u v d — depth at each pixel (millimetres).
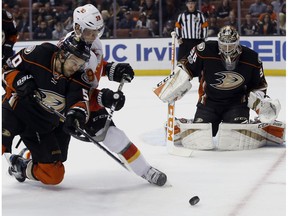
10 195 3855
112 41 12547
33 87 3621
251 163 4699
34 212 3486
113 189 3967
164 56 12375
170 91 4980
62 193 3885
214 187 3986
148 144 5566
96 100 3805
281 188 3936
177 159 4879
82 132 3617
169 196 3773
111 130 3852
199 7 12414
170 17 12703
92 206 3586
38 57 3656
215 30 12500
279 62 11727
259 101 5027
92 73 3746
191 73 5211
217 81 5219
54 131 4055
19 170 4066
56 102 3756
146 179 4023
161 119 7070
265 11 12141
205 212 3422
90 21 3652
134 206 3568
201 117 5391
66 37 3678
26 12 13172
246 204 3572
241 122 5258
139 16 12820
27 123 3818
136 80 11617
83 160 4883
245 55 5148
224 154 5051
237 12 12359
